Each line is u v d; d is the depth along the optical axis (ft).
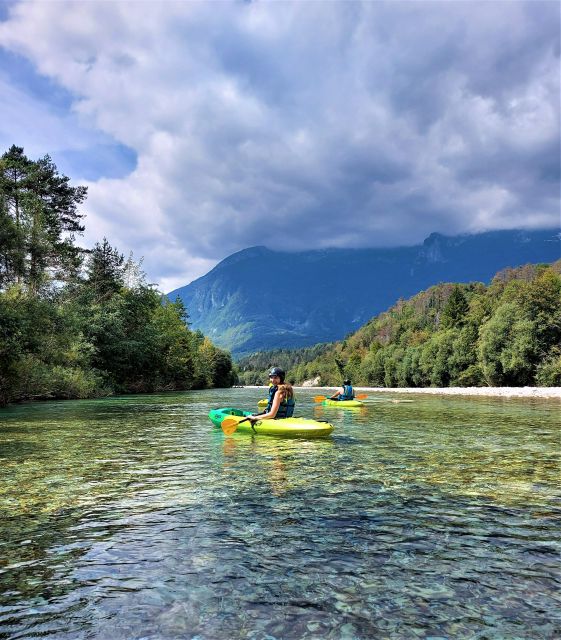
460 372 209.87
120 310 137.59
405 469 24.31
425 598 10.92
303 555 13.28
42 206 103.30
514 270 330.75
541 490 19.99
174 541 14.39
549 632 9.54
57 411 65.77
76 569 12.54
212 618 10.09
